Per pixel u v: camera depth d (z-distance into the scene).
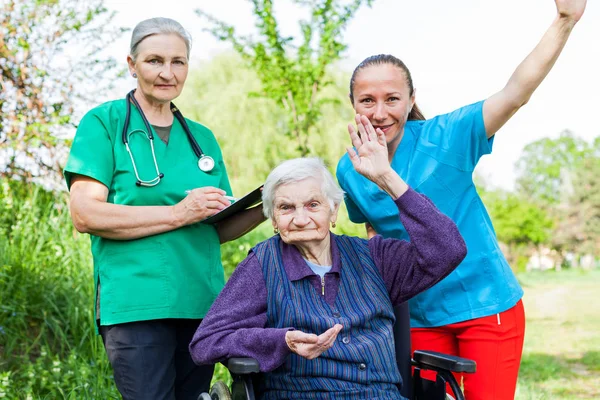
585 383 5.81
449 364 2.54
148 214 2.74
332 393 2.44
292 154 8.50
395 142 2.98
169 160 2.89
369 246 2.71
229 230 3.09
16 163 6.03
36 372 4.21
